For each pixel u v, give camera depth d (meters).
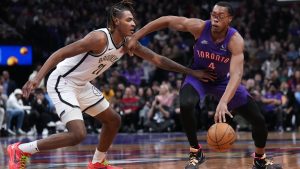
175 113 16.95
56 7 23.38
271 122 17.17
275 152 8.89
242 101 6.04
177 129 17.25
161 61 6.11
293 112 17.42
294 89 17.66
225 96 5.60
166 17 6.00
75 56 5.72
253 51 20.62
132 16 5.62
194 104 5.96
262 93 17.31
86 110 6.02
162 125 16.95
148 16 23.56
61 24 22.17
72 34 21.50
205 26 5.89
